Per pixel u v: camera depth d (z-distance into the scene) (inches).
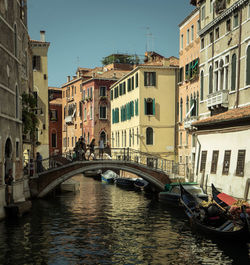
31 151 1173.7
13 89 807.7
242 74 900.6
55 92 2800.2
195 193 918.4
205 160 981.2
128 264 478.6
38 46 1509.6
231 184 825.5
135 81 1624.0
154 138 1569.9
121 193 1264.8
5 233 627.5
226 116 839.1
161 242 583.2
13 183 781.9
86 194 1230.3
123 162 1130.7
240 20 908.6
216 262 486.3
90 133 2165.4
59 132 2647.6
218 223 621.9
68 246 558.6
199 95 1167.0
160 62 1695.4
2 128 709.3
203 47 1143.0
